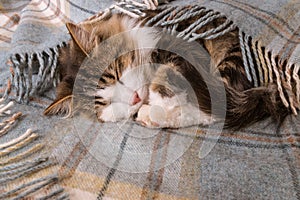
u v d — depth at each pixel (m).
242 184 0.52
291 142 0.57
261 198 0.50
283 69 0.64
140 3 0.80
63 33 0.91
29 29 0.94
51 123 0.68
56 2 1.04
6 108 0.70
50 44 0.85
